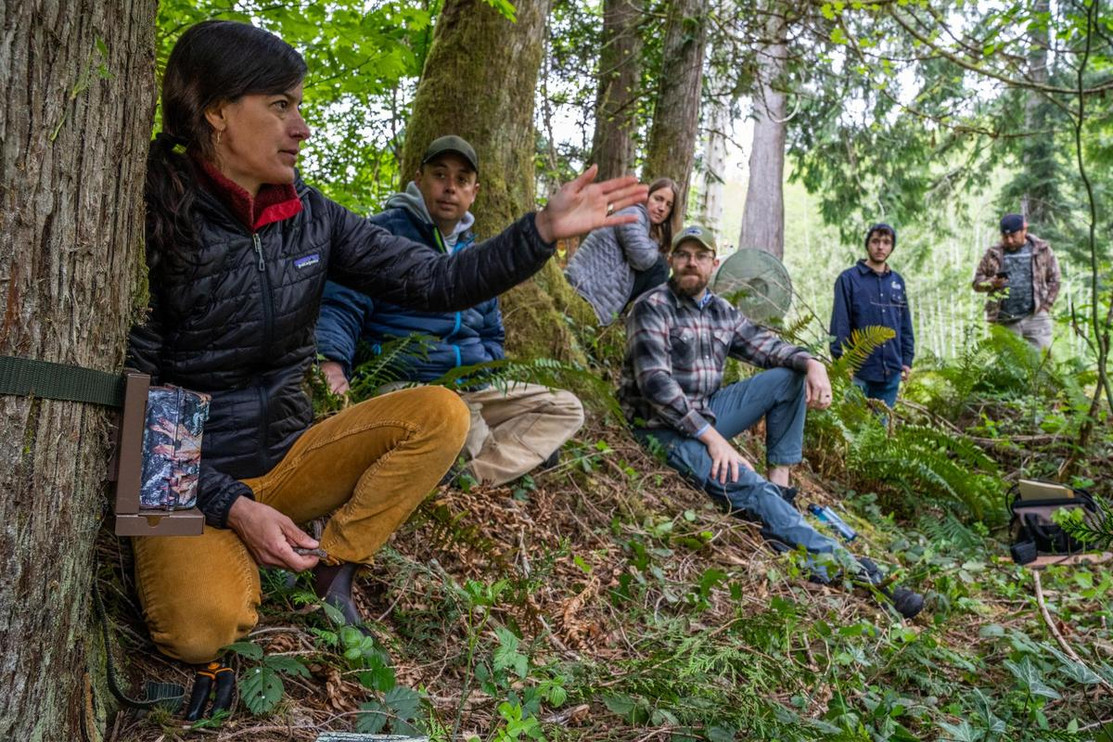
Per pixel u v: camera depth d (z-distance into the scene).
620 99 8.57
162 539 1.96
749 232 16.11
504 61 4.90
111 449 1.67
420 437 2.22
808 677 2.57
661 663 2.38
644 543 3.66
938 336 21.56
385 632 2.45
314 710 2.04
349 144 6.94
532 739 2.07
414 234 3.65
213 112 1.93
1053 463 6.38
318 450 2.25
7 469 1.43
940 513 5.36
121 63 1.57
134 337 1.88
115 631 2.04
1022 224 8.58
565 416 3.77
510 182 4.99
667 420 4.36
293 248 2.13
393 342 3.38
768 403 4.59
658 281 5.89
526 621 2.58
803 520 4.07
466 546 2.99
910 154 14.50
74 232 1.49
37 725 1.51
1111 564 4.38
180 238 1.89
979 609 3.74
